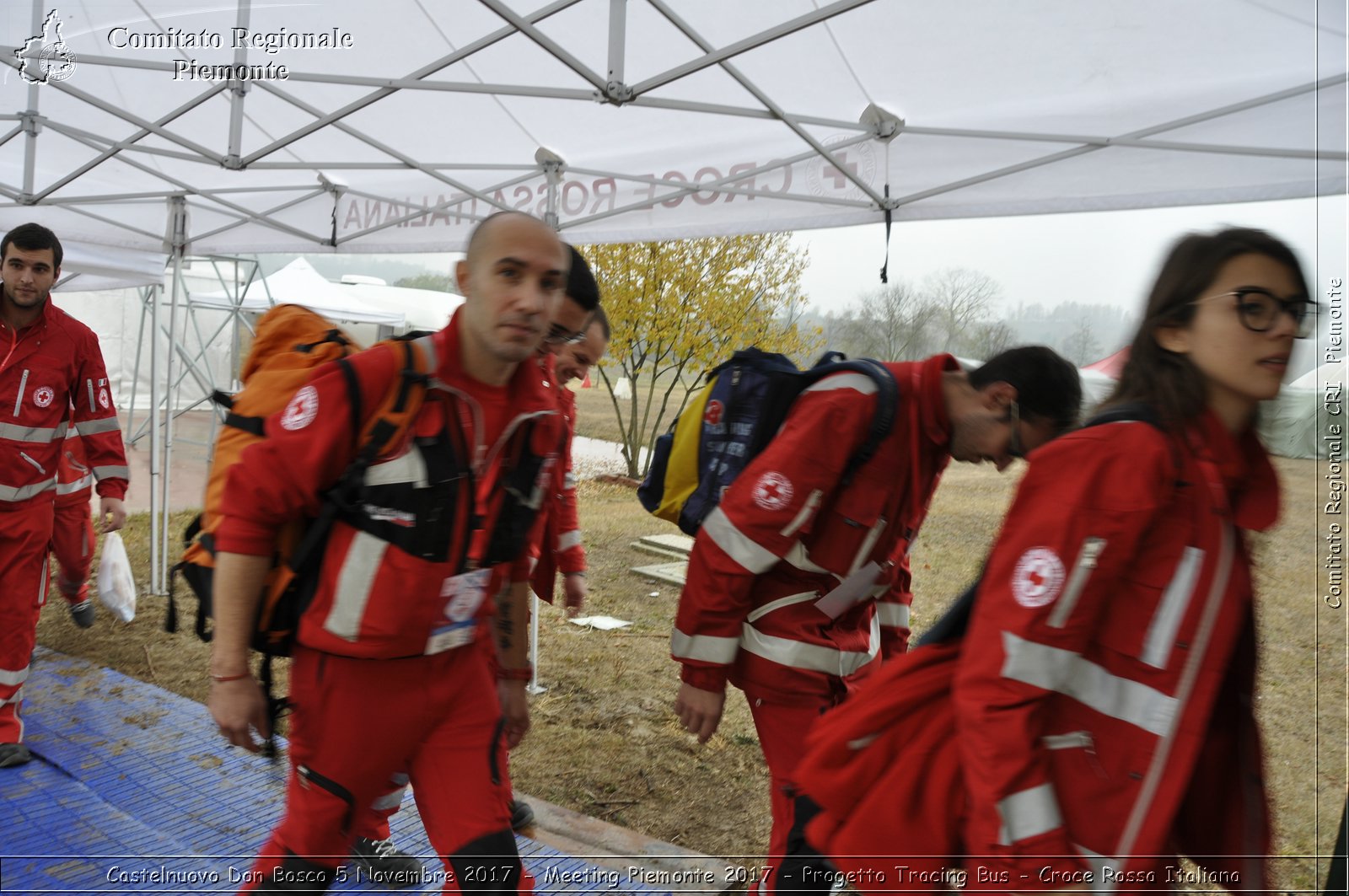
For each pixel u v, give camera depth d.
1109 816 1.38
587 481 13.87
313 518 1.87
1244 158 3.20
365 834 2.79
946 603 7.15
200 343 12.59
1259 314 1.33
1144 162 3.45
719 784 4.04
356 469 1.76
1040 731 1.41
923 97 3.72
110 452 4.23
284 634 1.86
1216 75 3.15
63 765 3.65
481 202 5.24
